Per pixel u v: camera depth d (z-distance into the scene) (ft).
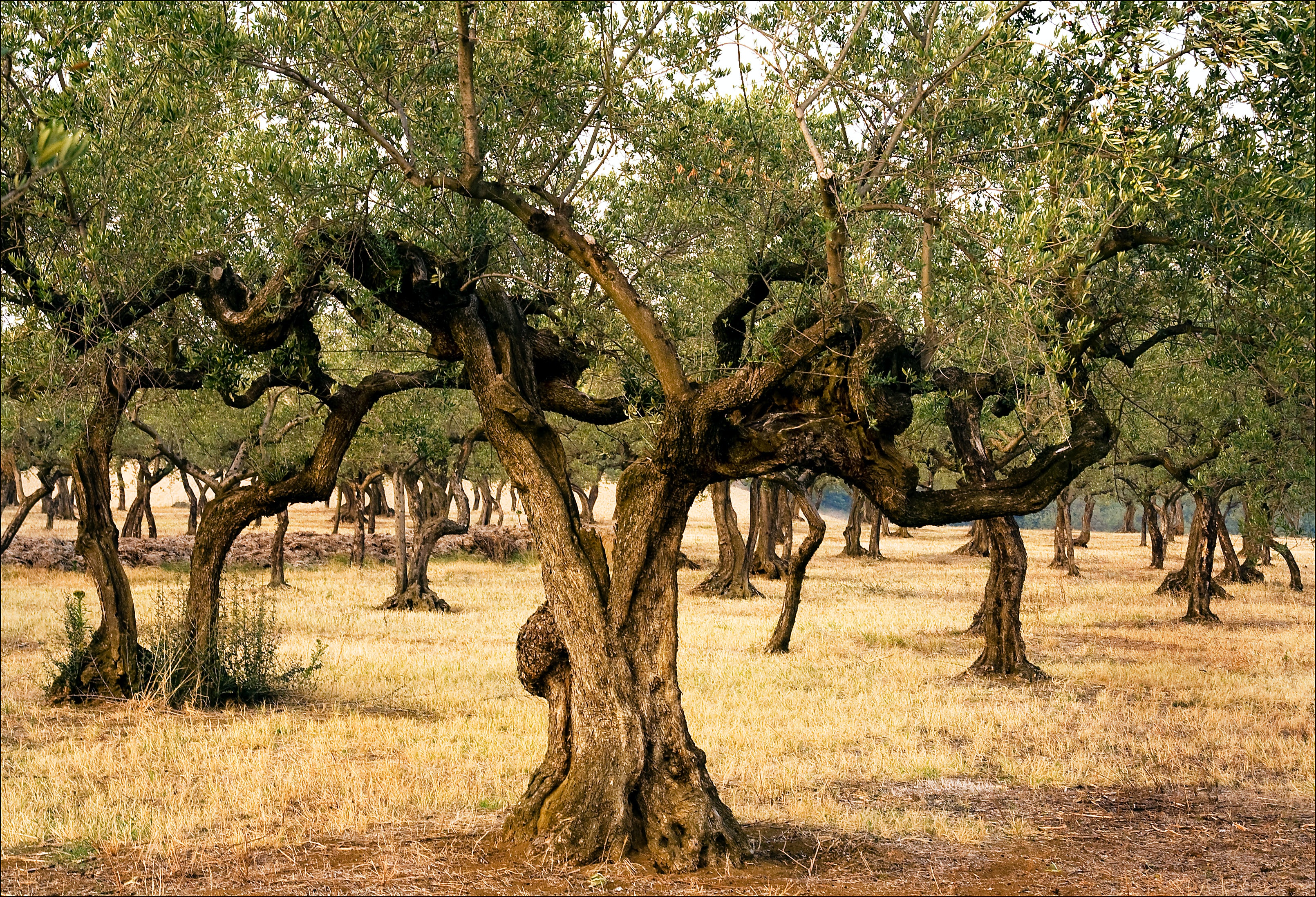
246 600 53.01
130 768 34.86
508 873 24.26
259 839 27.17
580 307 33.96
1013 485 24.75
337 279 34.09
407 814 29.94
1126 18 21.43
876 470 24.64
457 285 31.35
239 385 43.32
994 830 30.50
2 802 30.19
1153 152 21.59
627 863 24.85
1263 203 24.26
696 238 35.63
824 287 27.22
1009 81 23.63
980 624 76.43
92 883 23.91
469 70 26.68
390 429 72.13
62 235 37.01
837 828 29.99
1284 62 22.59
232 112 29.43
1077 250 23.04
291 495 46.39
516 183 31.01
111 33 32.89
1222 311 29.30
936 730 43.80
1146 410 40.47
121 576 47.16
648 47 28.19
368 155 30.58
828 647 68.23
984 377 40.01
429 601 87.76
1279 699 50.80
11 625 69.67
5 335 37.27
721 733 41.55
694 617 86.58
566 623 26.25
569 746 26.48
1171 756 39.32
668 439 26.00
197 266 35.76
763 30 25.75
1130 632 78.64
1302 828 30.96
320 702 47.88
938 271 26.40
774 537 132.67
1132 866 27.27
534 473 27.35
